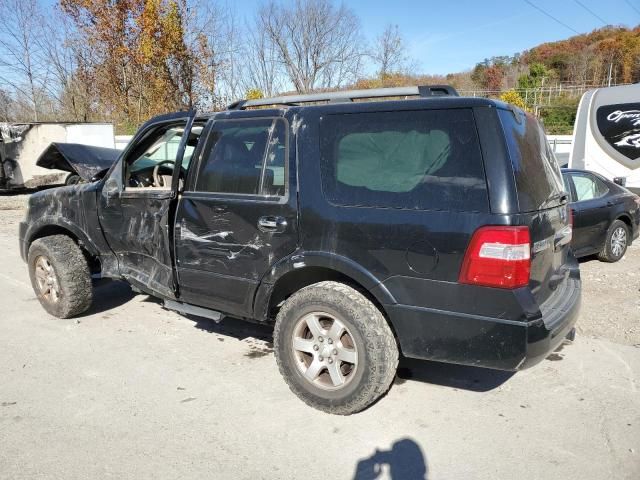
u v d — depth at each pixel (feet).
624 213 23.36
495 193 9.05
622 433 10.12
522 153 9.64
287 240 11.02
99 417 10.79
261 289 11.58
